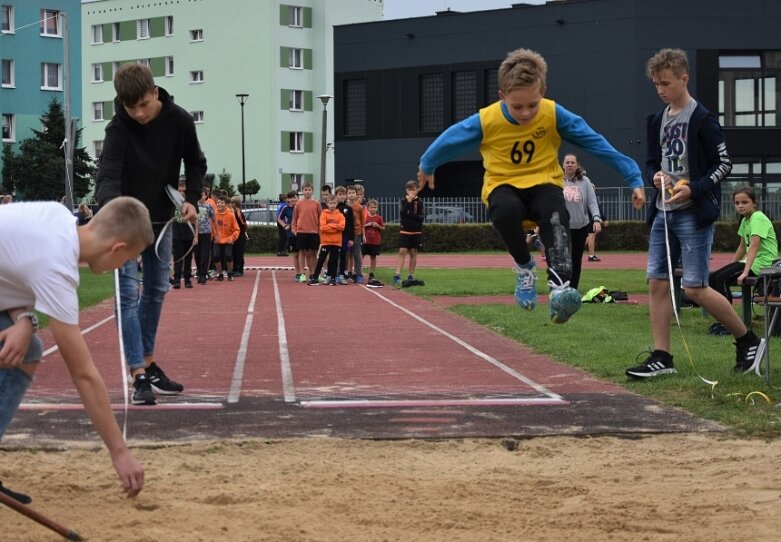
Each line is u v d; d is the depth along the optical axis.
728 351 10.00
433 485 5.18
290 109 72.12
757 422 6.67
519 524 4.53
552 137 6.35
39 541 4.25
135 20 75.81
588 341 10.91
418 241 20.58
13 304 4.14
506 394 7.91
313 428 6.61
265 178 71.25
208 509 4.73
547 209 6.16
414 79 50.31
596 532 4.41
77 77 59.06
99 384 4.08
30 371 4.30
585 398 7.69
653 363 8.46
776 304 7.95
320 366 9.52
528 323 12.79
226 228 22.61
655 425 6.68
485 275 24.41
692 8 45.16
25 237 3.94
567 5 46.66
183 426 6.65
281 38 71.31
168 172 7.36
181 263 20.00
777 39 45.31
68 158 27.67
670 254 8.45
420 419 6.90
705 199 8.12
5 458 5.73
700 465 5.67
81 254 4.05
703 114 8.13
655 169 8.43
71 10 58.81
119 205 4.10
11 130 57.00
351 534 4.36
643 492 5.08
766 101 45.47
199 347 10.98
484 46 48.53
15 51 56.88
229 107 72.00
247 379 8.73
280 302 16.95
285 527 4.45
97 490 5.07
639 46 45.38
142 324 7.68
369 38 51.31
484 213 42.72
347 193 21.59
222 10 71.94
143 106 7.04
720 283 11.51
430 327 12.90
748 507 4.77
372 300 17.36
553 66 47.09
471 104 49.22
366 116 51.72
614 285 20.34
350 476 5.37
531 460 5.83
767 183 45.75
